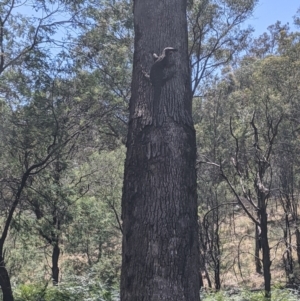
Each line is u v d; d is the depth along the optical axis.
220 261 15.27
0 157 10.82
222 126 15.66
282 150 15.57
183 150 3.11
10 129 10.48
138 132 3.17
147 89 3.25
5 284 9.74
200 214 15.48
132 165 3.13
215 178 15.48
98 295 9.18
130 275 2.92
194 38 12.86
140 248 2.91
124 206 3.12
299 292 9.88
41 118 10.38
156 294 2.81
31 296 10.04
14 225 10.89
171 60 3.27
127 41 12.07
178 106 3.20
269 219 16.44
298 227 14.57
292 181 16.08
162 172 3.02
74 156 14.59
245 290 9.66
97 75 11.48
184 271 2.88
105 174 15.70
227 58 14.55
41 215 11.76
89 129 12.94
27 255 13.77
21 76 10.17
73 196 13.73
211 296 9.21
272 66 16.52
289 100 16.06
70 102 11.12
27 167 10.83
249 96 16.06
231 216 18.58
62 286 10.33
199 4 12.43
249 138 14.92
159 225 2.91
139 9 3.50
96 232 16.31
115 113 13.59
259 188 7.84
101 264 15.59
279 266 15.62
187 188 3.06
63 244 15.61
